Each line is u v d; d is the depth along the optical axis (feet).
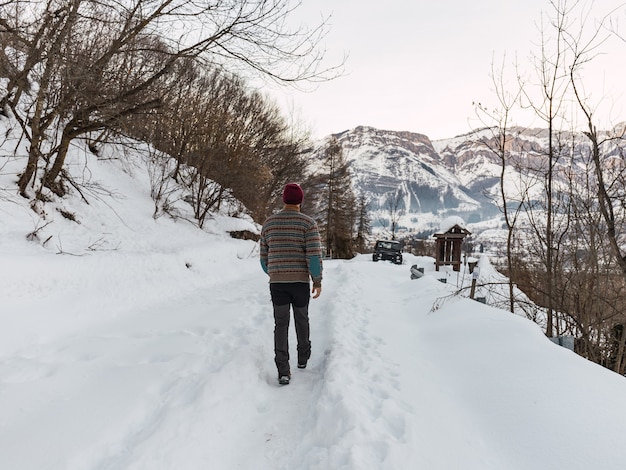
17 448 7.79
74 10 19.52
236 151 53.47
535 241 24.21
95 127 24.80
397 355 13.41
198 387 10.78
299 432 9.30
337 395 10.07
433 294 21.98
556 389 9.23
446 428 8.55
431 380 11.27
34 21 19.92
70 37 20.52
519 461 7.32
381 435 8.23
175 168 47.85
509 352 11.73
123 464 7.34
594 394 8.85
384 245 93.04
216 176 47.09
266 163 73.00
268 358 14.05
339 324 17.40
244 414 9.94
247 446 8.70
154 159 41.32
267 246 13.15
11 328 14.71
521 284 24.81
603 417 7.96
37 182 26.07
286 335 12.24
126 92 22.61
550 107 20.17
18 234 20.94
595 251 20.79
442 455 7.51
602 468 6.61
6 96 23.18
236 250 39.45
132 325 17.70
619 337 21.57
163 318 18.95
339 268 43.83
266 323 18.17
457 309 17.35
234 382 11.24
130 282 22.39
